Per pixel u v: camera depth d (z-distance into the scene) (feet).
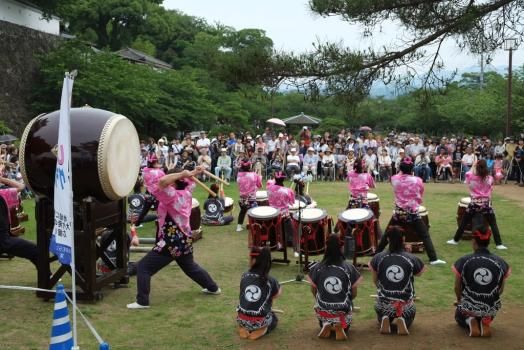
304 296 21.84
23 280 24.06
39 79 77.00
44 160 20.30
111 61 78.54
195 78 99.09
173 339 17.44
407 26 21.93
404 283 17.51
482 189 29.81
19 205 36.70
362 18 22.30
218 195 37.70
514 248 30.14
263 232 26.13
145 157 58.08
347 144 67.00
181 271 25.75
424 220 28.58
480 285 17.16
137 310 20.26
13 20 75.61
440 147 65.92
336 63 22.71
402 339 17.31
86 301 20.93
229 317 19.53
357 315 19.69
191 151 60.29
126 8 129.80
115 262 23.89
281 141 65.00
